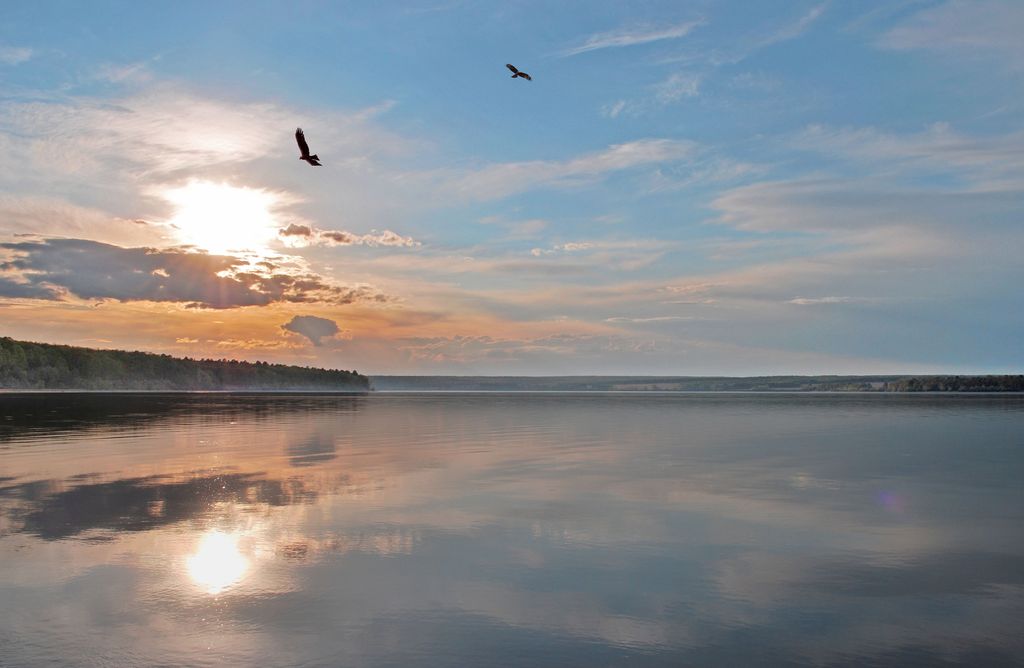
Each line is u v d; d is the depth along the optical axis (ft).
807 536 62.08
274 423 208.23
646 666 36.35
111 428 179.93
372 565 52.80
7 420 206.08
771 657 37.58
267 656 37.45
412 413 286.87
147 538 60.44
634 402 468.34
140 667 36.17
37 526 64.59
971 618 43.04
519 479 93.15
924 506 75.41
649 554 56.18
